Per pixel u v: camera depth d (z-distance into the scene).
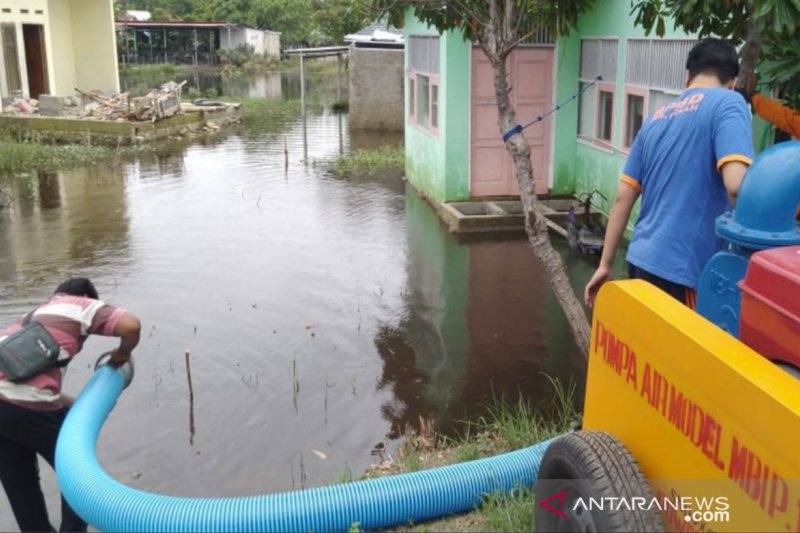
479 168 12.94
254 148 21.28
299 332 7.96
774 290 2.47
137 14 57.41
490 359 7.25
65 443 3.63
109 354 4.43
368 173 17.31
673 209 3.45
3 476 4.09
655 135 3.54
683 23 5.53
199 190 15.49
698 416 2.37
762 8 4.67
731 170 3.18
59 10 28.39
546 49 12.70
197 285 9.50
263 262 10.46
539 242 5.46
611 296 2.88
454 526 3.93
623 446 2.73
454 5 5.98
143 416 6.21
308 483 5.28
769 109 5.04
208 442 5.83
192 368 7.11
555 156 13.01
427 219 12.84
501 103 5.46
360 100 24.98
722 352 2.29
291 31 62.81
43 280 9.70
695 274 3.43
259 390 6.68
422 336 7.82
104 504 3.41
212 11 57.81
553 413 6.13
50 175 17.31
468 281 9.55
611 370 2.89
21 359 3.89
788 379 2.15
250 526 3.54
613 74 11.40
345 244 11.34
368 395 6.59
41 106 23.88
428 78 14.00
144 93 34.28
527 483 4.17
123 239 11.71
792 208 2.76
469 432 5.84
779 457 2.04
